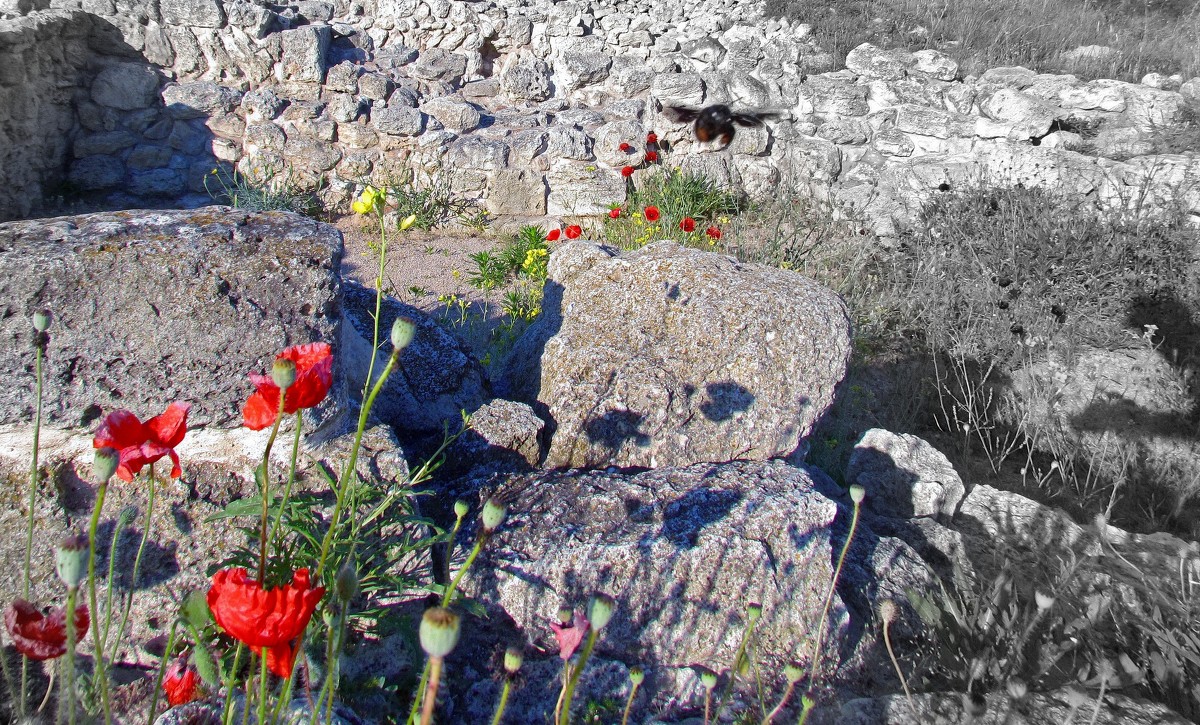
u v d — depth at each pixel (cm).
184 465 242
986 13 1070
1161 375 580
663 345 334
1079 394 571
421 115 882
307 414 244
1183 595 342
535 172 883
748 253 700
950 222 707
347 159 879
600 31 978
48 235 228
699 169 870
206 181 875
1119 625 321
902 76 902
